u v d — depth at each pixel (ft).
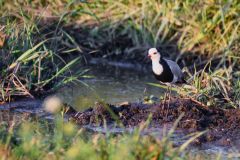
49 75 48.03
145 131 39.04
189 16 57.11
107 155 28.68
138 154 28.43
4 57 46.37
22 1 59.62
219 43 55.72
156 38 57.31
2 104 44.60
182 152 35.68
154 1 58.59
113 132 38.96
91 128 39.60
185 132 39.09
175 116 40.86
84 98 46.83
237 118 40.32
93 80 52.49
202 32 55.98
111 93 48.52
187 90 44.01
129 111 41.55
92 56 58.70
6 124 38.55
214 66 55.06
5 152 30.58
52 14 59.26
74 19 59.98
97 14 60.13
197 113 40.86
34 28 52.70
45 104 44.86
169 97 41.75
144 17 58.39
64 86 49.26
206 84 44.34
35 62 46.55
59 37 51.70
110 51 58.85
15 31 47.75
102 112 41.11
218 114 41.06
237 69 52.60
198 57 55.93
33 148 30.37
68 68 48.03
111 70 56.18
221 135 38.70
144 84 52.01
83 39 59.21
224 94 43.42
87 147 28.94
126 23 59.16
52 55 47.85
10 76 45.75
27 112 43.09
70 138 33.09
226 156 35.50
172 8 57.62
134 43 58.34
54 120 41.11
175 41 57.41
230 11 55.72
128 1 59.77
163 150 28.89
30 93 45.96
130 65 57.47
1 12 58.13
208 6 56.54
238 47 54.13
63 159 29.53
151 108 41.93
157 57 43.65
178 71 43.88
